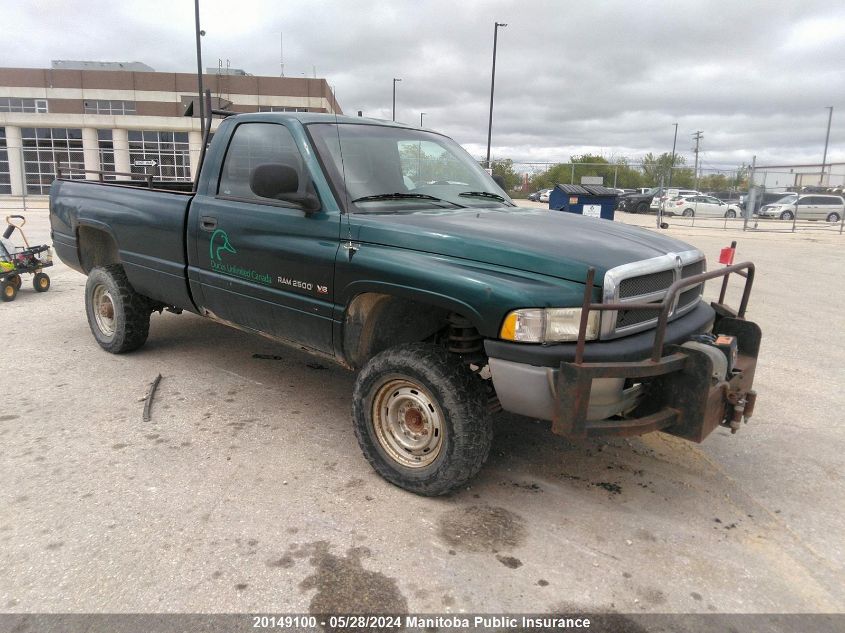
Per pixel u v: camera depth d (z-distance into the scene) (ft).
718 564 9.45
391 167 13.15
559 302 9.38
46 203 90.33
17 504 10.36
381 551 9.46
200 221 14.33
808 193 112.27
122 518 10.05
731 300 30.22
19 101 138.82
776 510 11.05
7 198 99.76
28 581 8.51
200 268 14.62
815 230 86.53
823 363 19.67
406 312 11.86
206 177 14.57
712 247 56.65
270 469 11.84
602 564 9.35
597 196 47.16
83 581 8.54
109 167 135.33
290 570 8.94
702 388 9.62
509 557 9.44
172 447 12.60
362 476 11.70
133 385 15.90
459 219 11.53
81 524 9.85
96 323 18.63
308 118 12.95
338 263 11.41
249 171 13.61
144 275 16.43
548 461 12.64
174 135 137.49
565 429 9.28
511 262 9.85
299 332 12.74
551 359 9.36
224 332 20.95
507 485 11.62
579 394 9.08
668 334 10.30
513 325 9.43
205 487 11.10
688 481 12.00
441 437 10.52
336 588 8.61
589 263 9.57
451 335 11.18
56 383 15.89
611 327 9.64
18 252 25.77
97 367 17.20
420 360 10.44
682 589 8.85
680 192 119.55
